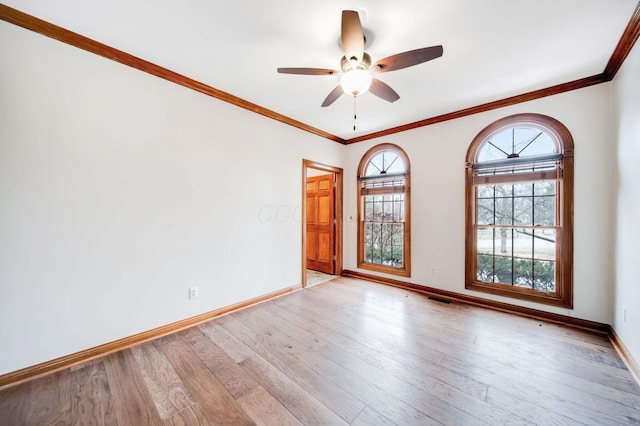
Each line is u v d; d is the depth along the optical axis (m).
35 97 1.80
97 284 2.06
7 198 1.71
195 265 2.65
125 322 2.20
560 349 2.17
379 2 1.60
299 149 3.81
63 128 1.90
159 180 2.39
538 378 1.79
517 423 1.42
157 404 1.55
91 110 2.03
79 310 1.98
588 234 2.54
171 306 2.47
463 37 1.93
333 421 1.43
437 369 1.89
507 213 3.08
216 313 2.80
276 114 3.40
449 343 2.26
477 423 1.41
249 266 3.15
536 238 2.88
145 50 2.12
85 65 1.99
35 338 1.81
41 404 1.55
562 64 2.28
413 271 3.78
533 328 2.56
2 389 1.67
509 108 2.96
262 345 2.22
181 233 2.54
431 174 3.60
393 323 2.66
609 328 2.41
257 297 3.24
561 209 2.68
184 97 2.56
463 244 3.32
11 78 1.72
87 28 1.86
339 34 1.91
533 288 2.89
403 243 3.96
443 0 1.58
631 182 1.97
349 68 2.06
